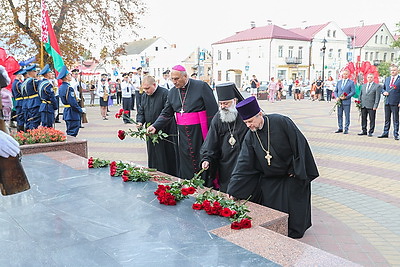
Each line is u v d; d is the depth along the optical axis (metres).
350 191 6.27
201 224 3.35
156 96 6.48
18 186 2.54
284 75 55.56
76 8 22.14
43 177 4.98
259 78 55.56
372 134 11.84
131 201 3.97
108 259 2.75
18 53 22.14
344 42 61.53
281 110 20.36
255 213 3.63
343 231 4.66
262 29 56.50
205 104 5.66
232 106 4.81
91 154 9.39
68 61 22.53
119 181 4.74
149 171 5.03
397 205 5.57
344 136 11.57
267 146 4.07
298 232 4.21
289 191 4.20
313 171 4.17
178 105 5.78
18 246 2.98
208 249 2.88
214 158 5.04
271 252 2.82
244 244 2.96
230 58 59.72
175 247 2.92
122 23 23.72
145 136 5.59
